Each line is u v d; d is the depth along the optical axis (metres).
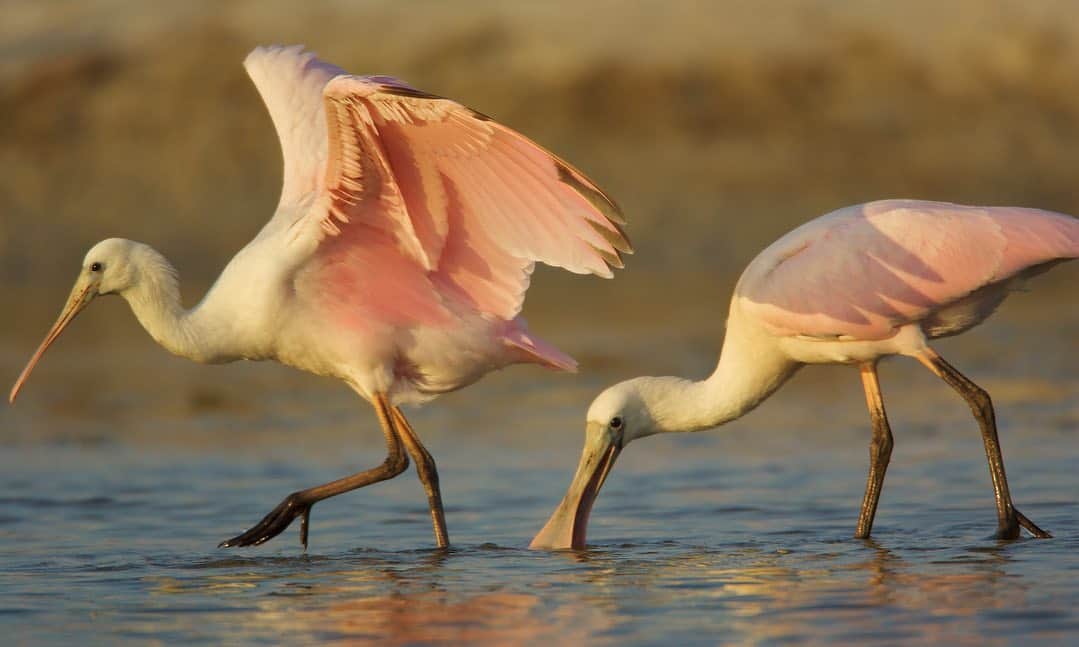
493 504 13.62
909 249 11.90
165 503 13.76
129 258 12.09
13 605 9.69
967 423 17.22
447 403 19.95
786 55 38.06
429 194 11.61
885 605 9.11
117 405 20.05
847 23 38.91
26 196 35.16
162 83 37.56
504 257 11.96
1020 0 39.84
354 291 12.13
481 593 9.84
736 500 13.35
